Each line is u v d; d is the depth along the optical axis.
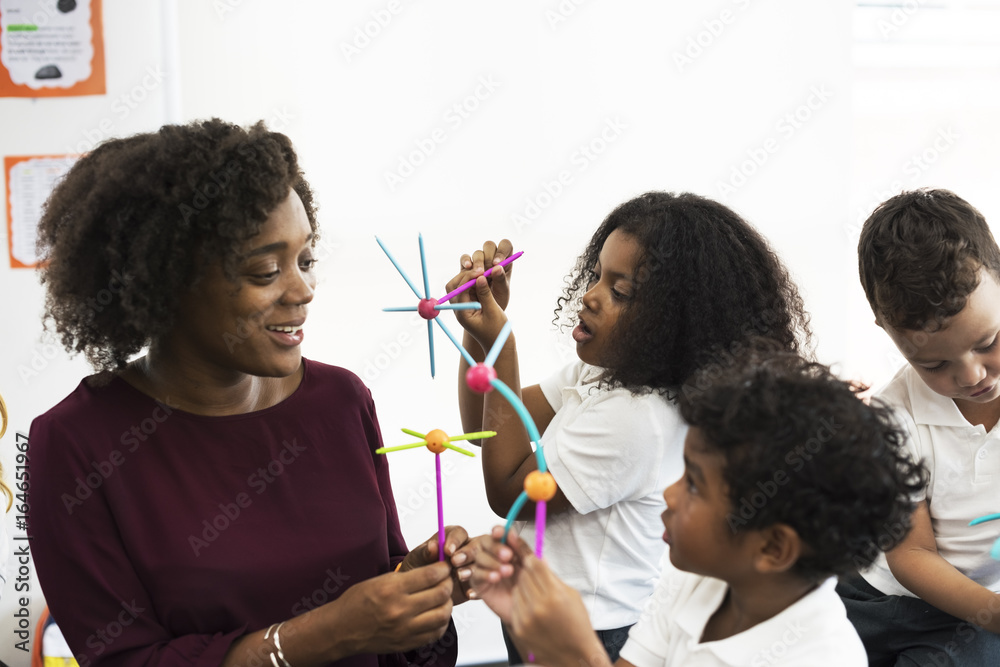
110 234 0.81
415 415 1.87
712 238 1.04
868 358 2.11
